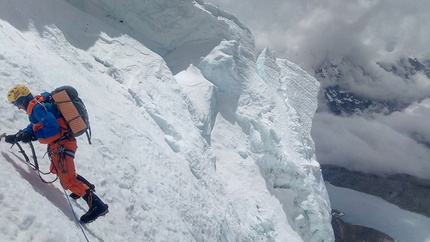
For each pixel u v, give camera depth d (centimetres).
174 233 779
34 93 757
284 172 1806
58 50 1245
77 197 524
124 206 686
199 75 1955
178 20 2003
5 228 352
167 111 1512
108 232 561
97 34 1616
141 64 1648
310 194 1795
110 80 1408
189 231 881
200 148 1494
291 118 2075
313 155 2175
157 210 790
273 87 2309
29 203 405
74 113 434
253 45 2344
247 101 1997
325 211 1822
